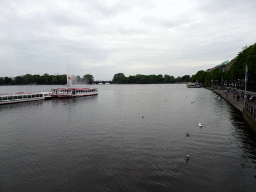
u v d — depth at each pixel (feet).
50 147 88.48
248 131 106.32
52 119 149.79
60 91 352.69
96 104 245.65
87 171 66.08
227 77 439.22
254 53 240.32
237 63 300.20
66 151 83.51
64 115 166.91
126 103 255.29
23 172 66.44
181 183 57.98
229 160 71.87
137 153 79.71
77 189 56.39
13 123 136.56
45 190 56.24
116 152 81.25
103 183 58.95
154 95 393.70
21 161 74.64
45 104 245.45
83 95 374.63
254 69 230.89
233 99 224.94
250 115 115.03
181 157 75.10
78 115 166.50
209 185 56.75
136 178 61.11
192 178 60.44
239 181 58.39
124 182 59.16
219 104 218.18
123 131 112.37
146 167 67.87
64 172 65.82
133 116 158.51
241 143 88.63
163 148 84.43
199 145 87.20
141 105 230.68
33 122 139.33
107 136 103.24
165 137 99.55
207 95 356.59
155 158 74.69
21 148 87.76
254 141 90.79
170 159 73.56
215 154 77.25
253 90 234.38
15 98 257.55
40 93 298.76
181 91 516.73
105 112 180.96
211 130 110.42
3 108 209.26
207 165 68.33
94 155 78.74
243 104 180.65
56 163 72.38
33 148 87.61
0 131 115.44
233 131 107.24
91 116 161.17
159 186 56.80
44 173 65.46
